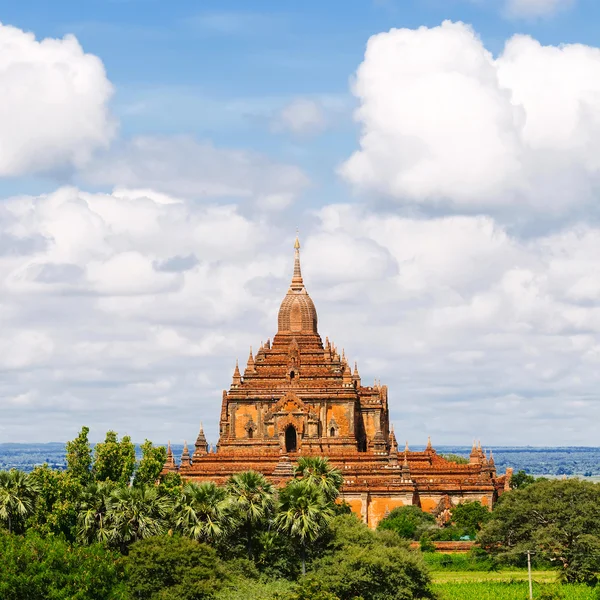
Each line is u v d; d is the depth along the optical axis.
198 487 167.88
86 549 153.12
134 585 153.62
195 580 154.38
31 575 144.75
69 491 179.38
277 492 179.50
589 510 191.38
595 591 173.12
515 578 193.62
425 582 167.50
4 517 174.38
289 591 156.12
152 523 166.50
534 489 198.88
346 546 170.50
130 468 199.50
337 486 189.25
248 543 169.50
